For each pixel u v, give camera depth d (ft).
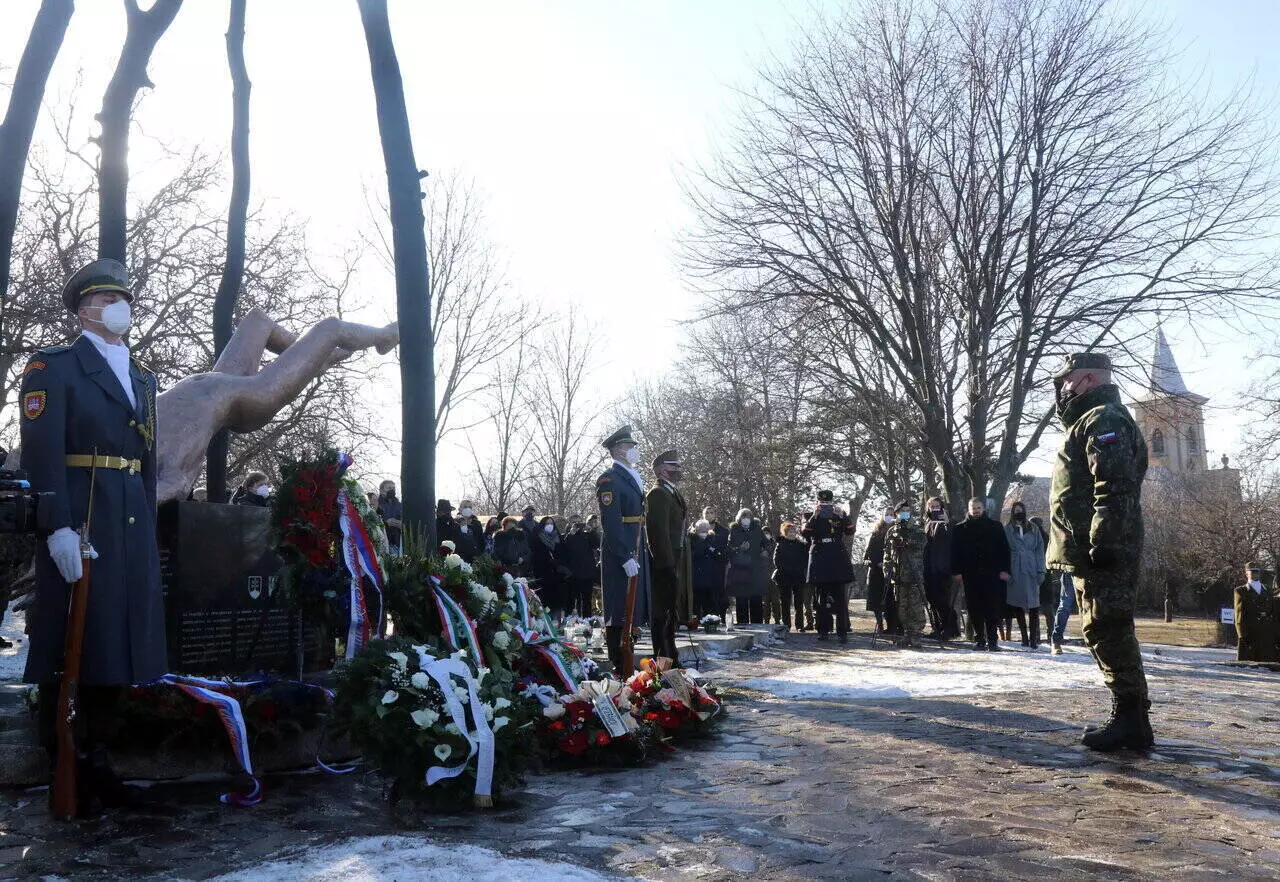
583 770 18.43
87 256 67.31
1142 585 145.69
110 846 13.11
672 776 17.74
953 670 35.96
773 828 13.96
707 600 56.24
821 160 83.35
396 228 27.66
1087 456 19.49
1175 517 147.02
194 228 70.95
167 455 22.34
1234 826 13.97
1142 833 13.61
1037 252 81.00
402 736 15.08
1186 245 79.56
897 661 40.27
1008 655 43.52
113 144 25.93
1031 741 20.74
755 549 60.03
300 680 19.76
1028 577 50.01
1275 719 24.09
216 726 16.69
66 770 14.28
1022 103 79.56
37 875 11.98
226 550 21.16
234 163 31.65
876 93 80.74
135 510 15.28
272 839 13.50
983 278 81.00
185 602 20.30
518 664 20.59
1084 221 80.53
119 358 15.62
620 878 11.68
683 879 11.68
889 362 85.15
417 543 22.11
